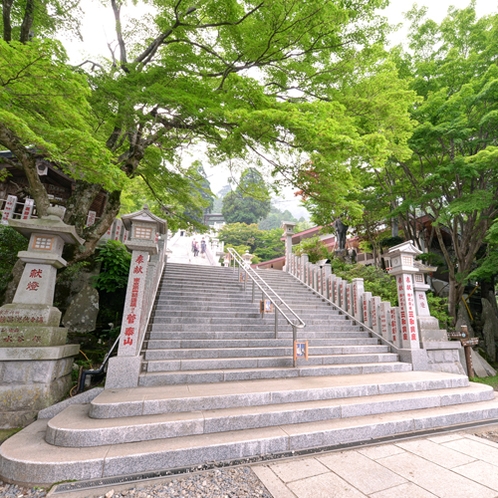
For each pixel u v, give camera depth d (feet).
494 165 29.19
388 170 39.86
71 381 18.21
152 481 8.86
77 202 23.34
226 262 58.13
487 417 14.90
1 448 10.07
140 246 17.02
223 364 17.30
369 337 25.22
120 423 10.75
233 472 9.45
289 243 45.29
